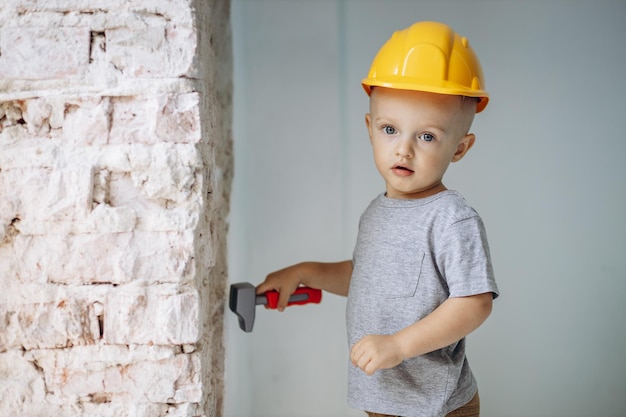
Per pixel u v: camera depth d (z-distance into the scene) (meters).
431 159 1.06
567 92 1.53
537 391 1.57
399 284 1.08
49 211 0.92
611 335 1.55
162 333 0.93
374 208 1.16
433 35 1.07
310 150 1.56
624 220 1.54
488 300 1.01
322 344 1.58
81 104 0.92
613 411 1.55
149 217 0.93
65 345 0.94
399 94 1.05
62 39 0.92
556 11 1.53
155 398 0.95
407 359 1.08
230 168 1.41
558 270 1.55
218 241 1.23
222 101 1.36
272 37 1.54
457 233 1.03
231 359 1.37
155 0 0.92
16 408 0.94
